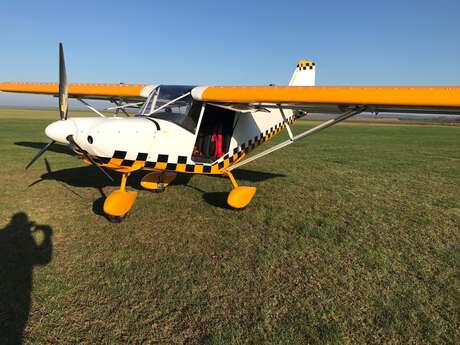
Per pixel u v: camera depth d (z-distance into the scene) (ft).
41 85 23.35
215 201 17.10
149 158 14.34
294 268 10.19
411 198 18.94
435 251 11.68
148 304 8.16
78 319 7.54
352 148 44.96
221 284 9.18
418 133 80.53
